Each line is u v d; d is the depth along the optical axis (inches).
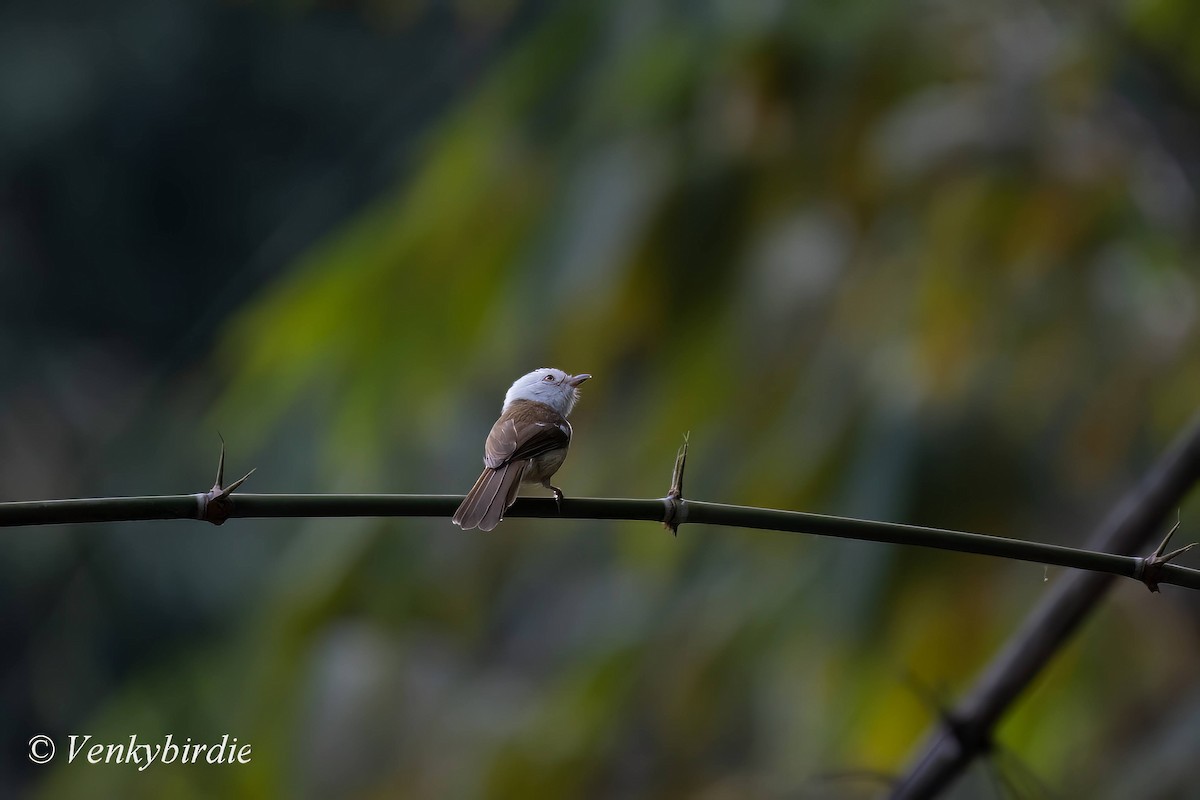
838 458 393.4
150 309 1273.4
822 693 410.9
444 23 1163.9
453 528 467.5
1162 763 347.3
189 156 1256.8
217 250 1290.6
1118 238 398.6
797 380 407.8
